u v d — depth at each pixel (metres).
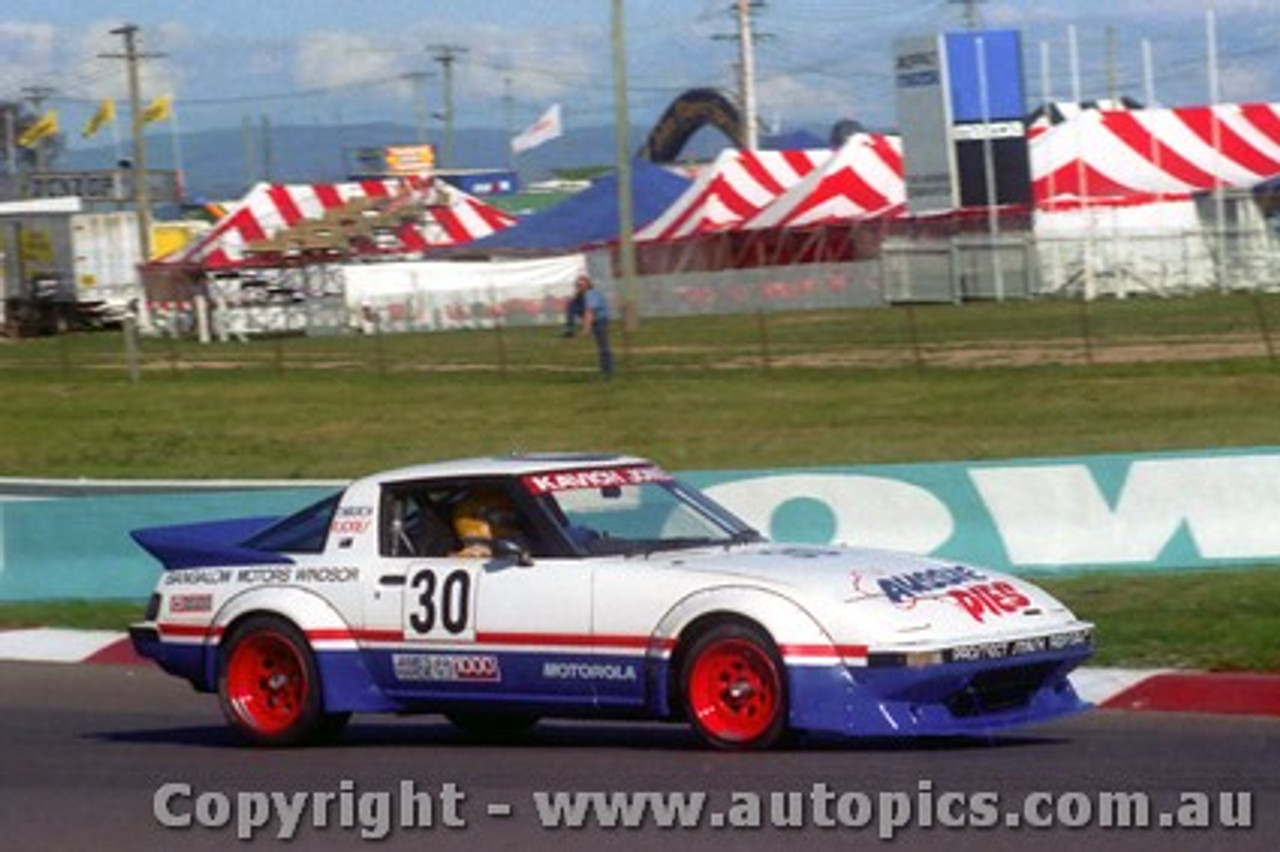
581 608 30.19
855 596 28.84
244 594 33.16
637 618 29.78
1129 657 38.62
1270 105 174.88
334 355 132.50
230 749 33.44
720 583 29.39
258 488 67.81
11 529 55.38
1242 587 44.84
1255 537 47.47
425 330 165.12
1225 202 162.25
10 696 41.78
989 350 108.50
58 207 183.38
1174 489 47.91
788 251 171.12
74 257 184.50
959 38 163.75
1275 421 76.94
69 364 131.88
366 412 98.31
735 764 28.97
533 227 190.88
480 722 35.06
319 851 24.72
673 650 29.61
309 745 33.03
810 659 28.55
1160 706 35.34
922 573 30.14
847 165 175.38
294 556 33.12
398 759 31.62
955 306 155.25
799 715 28.69
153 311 177.25
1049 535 48.56
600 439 85.62
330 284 171.75
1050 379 92.12
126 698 41.31
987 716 29.09
